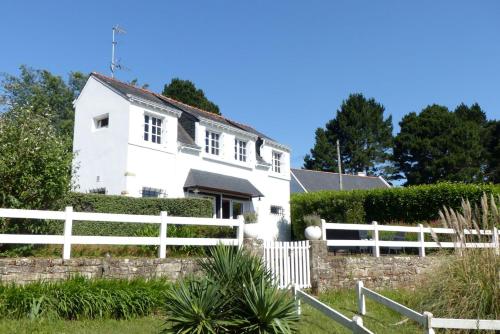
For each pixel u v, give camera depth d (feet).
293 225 87.04
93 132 64.28
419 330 26.30
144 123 62.13
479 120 173.58
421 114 158.30
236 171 74.84
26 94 123.44
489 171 150.20
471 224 28.22
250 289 20.29
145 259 33.19
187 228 44.52
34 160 36.17
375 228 43.68
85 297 26.73
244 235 37.93
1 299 24.84
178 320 19.85
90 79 66.64
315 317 28.76
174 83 150.20
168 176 63.72
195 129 69.67
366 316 28.91
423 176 149.59
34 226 36.60
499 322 19.16
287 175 86.33
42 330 23.31
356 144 184.55
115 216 32.63
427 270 29.14
